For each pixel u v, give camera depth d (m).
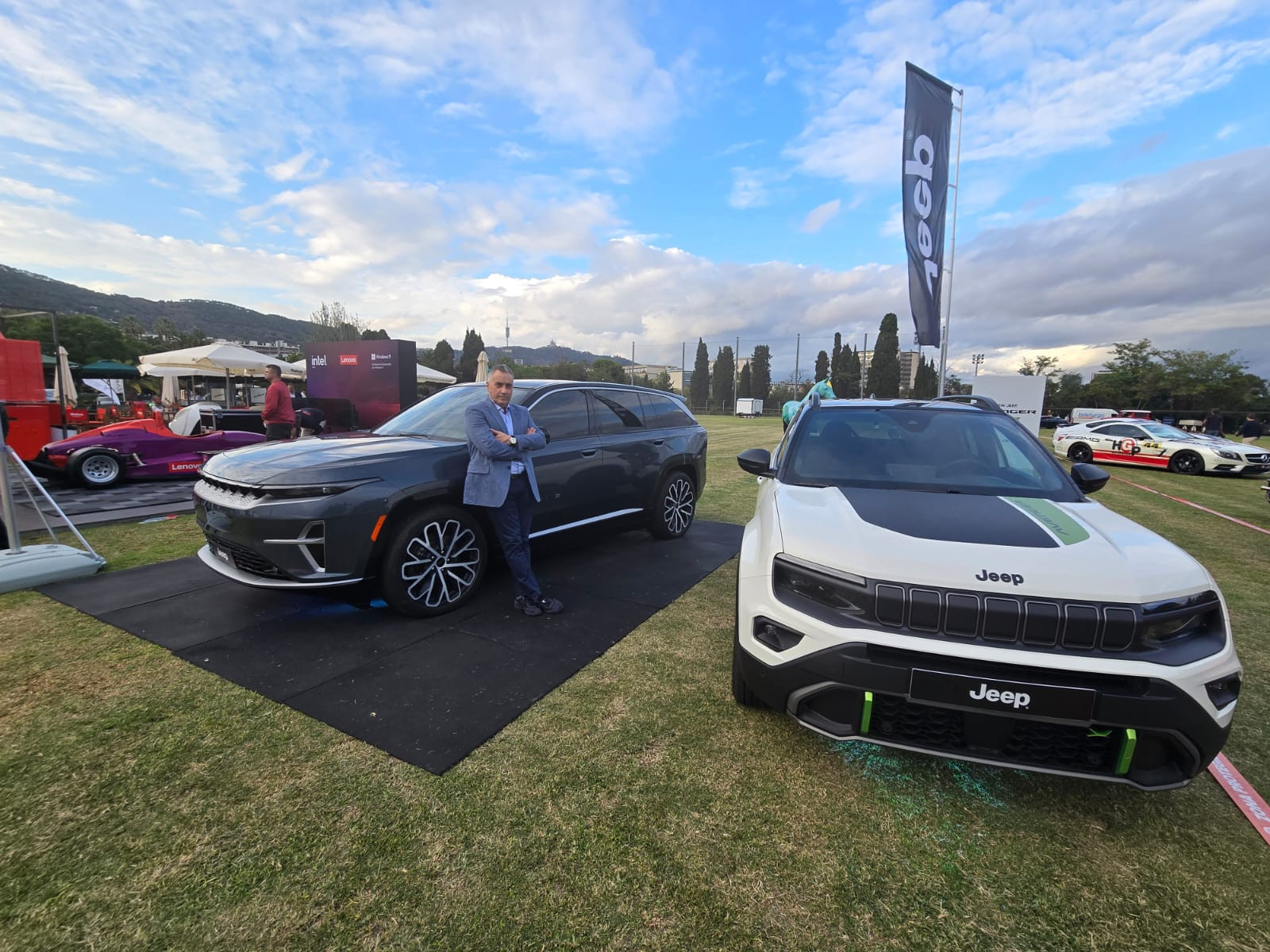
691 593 4.18
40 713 2.50
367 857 1.78
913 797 2.13
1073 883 1.76
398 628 3.46
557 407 4.52
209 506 3.39
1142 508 8.37
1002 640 1.88
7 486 4.10
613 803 2.05
